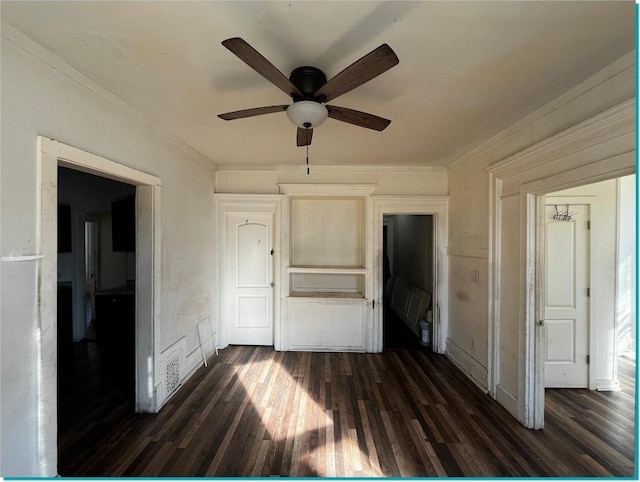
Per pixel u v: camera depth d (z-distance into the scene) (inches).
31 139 57.8
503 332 106.3
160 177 104.3
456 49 60.3
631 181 147.2
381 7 49.0
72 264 163.3
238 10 49.8
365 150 128.8
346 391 115.4
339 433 90.0
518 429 92.2
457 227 143.3
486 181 117.3
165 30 54.6
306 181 158.6
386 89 76.8
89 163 71.7
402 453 81.6
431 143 118.9
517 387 97.7
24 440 56.3
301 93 62.6
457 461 78.7
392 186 157.6
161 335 104.7
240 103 84.7
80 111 69.6
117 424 94.2
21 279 55.9
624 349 150.4
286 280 158.9
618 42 58.5
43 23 52.4
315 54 61.2
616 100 65.5
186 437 88.0
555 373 118.5
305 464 77.6
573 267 117.6
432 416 99.0
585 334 118.1
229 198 156.5
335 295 165.0
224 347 161.8
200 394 113.0
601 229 116.2
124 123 85.1
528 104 85.5
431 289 173.0
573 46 59.6
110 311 162.2
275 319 160.7
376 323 157.2
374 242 157.1
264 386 119.3
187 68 67.2
